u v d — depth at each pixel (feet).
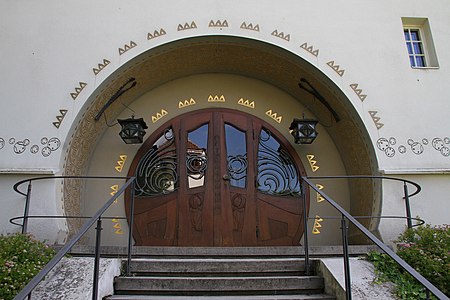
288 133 27.37
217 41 24.80
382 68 24.76
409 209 21.15
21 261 15.55
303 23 25.12
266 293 15.20
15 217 20.95
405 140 23.56
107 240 25.04
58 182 21.75
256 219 25.57
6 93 22.82
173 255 19.11
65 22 24.20
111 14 24.45
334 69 24.43
